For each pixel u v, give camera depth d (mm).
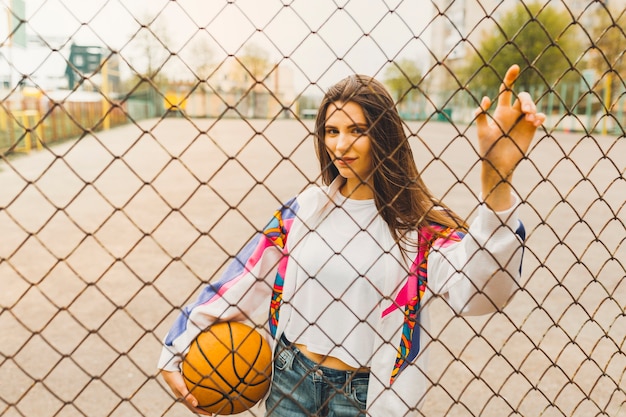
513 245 1645
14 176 11969
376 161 1839
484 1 21844
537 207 8703
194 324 1744
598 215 8211
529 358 3734
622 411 3160
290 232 1976
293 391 1784
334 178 2016
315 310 1935
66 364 3498
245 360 1717
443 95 23734
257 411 2936
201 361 1778
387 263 1892
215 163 14242
